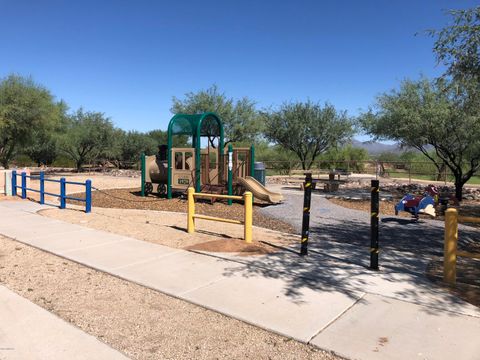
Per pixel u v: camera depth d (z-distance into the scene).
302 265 6.32
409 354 3.65
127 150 50.00
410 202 10.48
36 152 48.16
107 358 3.61
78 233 8.63
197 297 4.98
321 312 4.54
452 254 5.46
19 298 4.96
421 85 16.59
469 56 7.88
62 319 4.39
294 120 34.69
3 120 24.59
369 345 3.81
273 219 10.95
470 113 12.13
